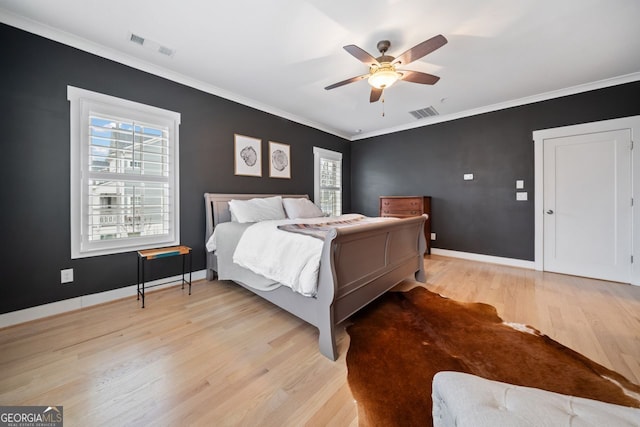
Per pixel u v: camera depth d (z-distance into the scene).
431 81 2.25
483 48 2.32
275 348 1.69
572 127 3.18
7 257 1.93
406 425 1.12
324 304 1.61
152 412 1.18
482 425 0.64
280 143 4.03
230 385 1.35
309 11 1.88
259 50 2.37
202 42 2.25
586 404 0.72
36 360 1.53
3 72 1.90
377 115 4.21
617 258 2.98
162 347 1.68
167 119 2.77
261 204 3.25
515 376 1.42
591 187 3.11
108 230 2.39
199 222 3.08
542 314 2.16
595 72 2.76
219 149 3.25
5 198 1.92
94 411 1.18
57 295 2.15
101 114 2.33
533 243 3.54
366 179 5.36
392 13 1.89
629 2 1.77
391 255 2.41
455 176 4.20
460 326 1.97
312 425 1.12
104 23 2.00
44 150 2.07
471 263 3.87
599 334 1.83
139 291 2.45
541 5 1.81
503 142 3.72
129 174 2.52
